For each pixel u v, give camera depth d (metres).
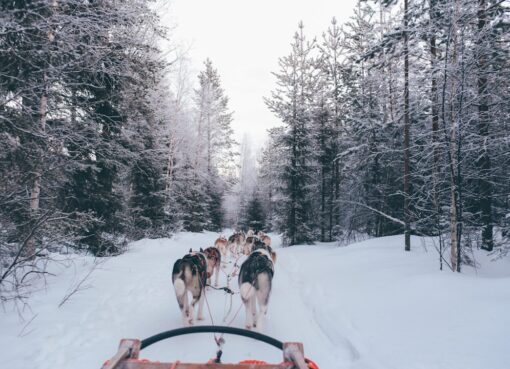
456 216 8.80
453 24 8.20
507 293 6.18
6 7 6.44
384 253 12.12
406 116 13.04
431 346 4.63
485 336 4.69
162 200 20.19
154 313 6.29
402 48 11.20
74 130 9.52
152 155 17.72
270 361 4.39
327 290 8.06
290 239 23.17
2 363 4.11
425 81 9.77
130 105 13.63
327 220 25.42
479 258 10.55
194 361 4.34
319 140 24.84
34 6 6.91
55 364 4.16
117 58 10.36
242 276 5.33
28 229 7.07
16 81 7.01
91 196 11.62
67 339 4.88
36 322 5.36
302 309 6.80
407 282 7.80
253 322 5.55
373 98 18.59
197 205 30.23
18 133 7.12
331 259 12.70
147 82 13.80
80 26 7.69
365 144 17.16
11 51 6.63
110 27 9.32
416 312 5.98
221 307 6.73
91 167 10.63
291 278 9.98
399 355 4.45
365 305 6.68
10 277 7.40
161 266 10.81
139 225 18.69
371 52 12.89
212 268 8.27
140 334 5.25
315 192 24.88
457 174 8.84
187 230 29.67
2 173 6.89
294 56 24.03
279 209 23.89
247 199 46.38
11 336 4.84
